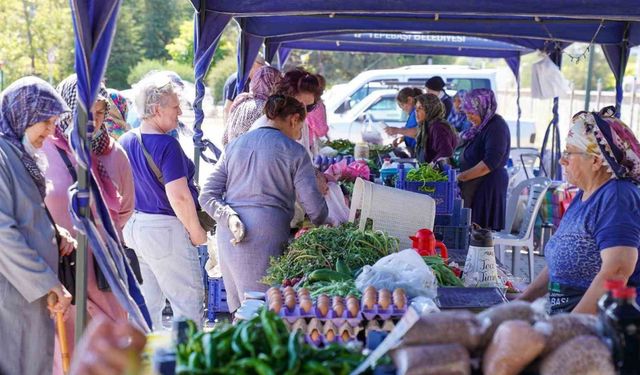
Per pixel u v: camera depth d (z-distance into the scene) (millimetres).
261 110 5914
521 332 2066
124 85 35125
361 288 3311
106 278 3760
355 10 6543
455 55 12828
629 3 6082
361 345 2496
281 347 2070
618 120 3438
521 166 11766
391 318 3006
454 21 8781
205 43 6938
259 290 4887
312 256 4062
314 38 10922
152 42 38312
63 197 4141
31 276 3650
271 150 4867
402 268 3400
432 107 8523
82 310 3748
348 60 40094
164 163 5020
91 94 3607
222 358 2086
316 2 6602
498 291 3529
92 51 3570
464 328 2164
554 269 3578
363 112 15469
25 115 3713
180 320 2346
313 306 3025
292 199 4996
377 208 4672
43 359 3840
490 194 8086
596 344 2049
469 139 8211
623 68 8602
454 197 6133
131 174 4520
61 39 28578
